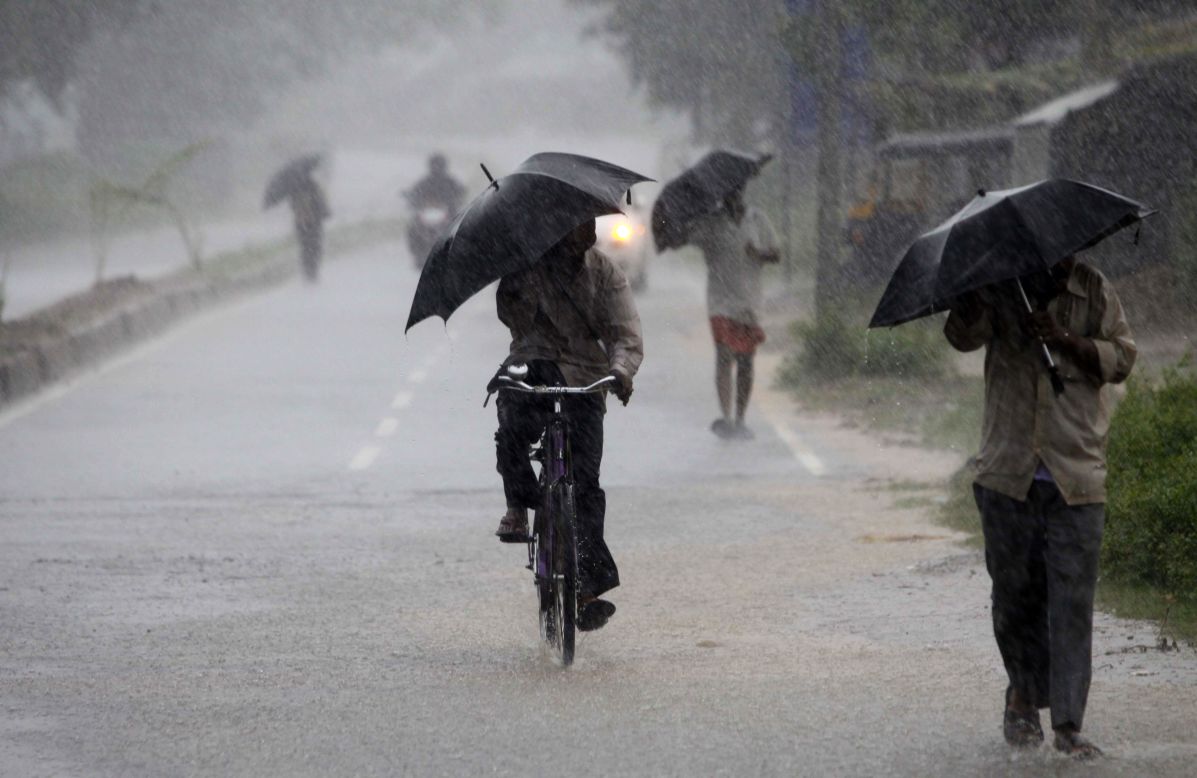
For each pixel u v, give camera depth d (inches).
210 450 2075.5
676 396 2524.6
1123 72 3115.2
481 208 944.3
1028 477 729.0
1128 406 1346.0
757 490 1738.4
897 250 3784.5
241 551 1441.9
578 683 924.6
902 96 3750.0
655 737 796.6
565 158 983.6
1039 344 725.3
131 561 1395.2
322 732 827.4
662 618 1130.7
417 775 746.8
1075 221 724.0
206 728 839.7
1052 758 736.3
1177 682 876.6
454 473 1897.1
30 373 2672.2
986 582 1216.8
